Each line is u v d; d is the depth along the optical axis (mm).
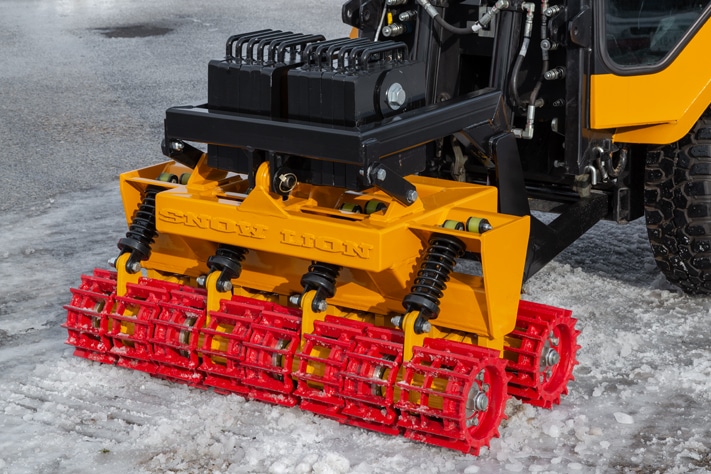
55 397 4711
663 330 5195
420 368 4301
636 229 6328
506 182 4738
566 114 4875
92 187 7152
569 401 4676
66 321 5016
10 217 6629
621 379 4824
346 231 4328
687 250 5281
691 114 5016
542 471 4273
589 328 5203
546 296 5512
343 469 4242
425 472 4254
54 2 15758
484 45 5098
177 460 4332
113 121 8875
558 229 5004
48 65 11266
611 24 4824
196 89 10086
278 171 4438
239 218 4516
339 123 4344
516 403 4602
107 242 6254
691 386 4770
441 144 5238
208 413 4582
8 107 9383
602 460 4340
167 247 4922
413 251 4438
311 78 4363
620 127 5012
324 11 14258
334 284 4488
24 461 4344
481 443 4320
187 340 4727
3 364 4961
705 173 5184
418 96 4555
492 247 4309
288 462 4297
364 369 4395
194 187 4734
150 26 13578
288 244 4445
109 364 4910
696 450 4398
